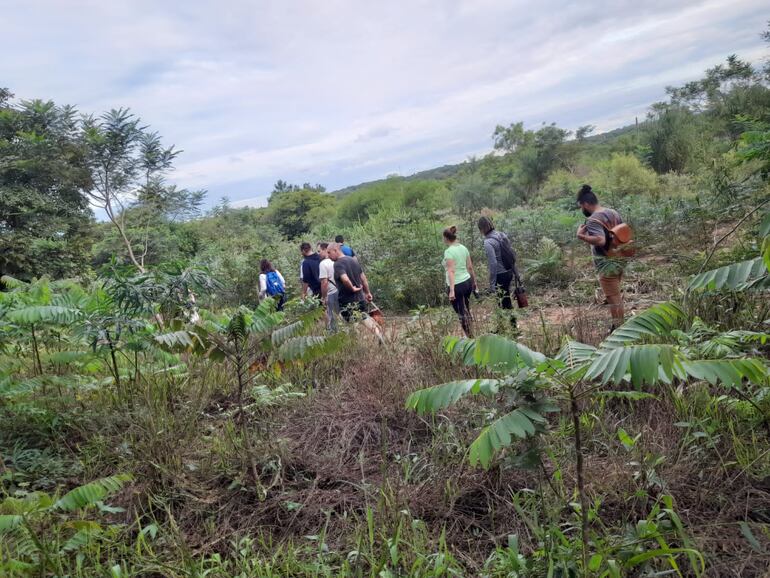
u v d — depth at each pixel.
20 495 3.84
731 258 5.35
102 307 5.36
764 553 2.69
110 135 14.00
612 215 6.00
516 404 2.61
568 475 3.45
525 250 13.22
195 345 4.10
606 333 5.40
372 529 3.08
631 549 2.61
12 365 5.28
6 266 15.39
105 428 4.68
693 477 3.34
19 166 15.15
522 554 2.97
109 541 3.25
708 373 2.19
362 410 4.77
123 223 15.15
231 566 3.16
